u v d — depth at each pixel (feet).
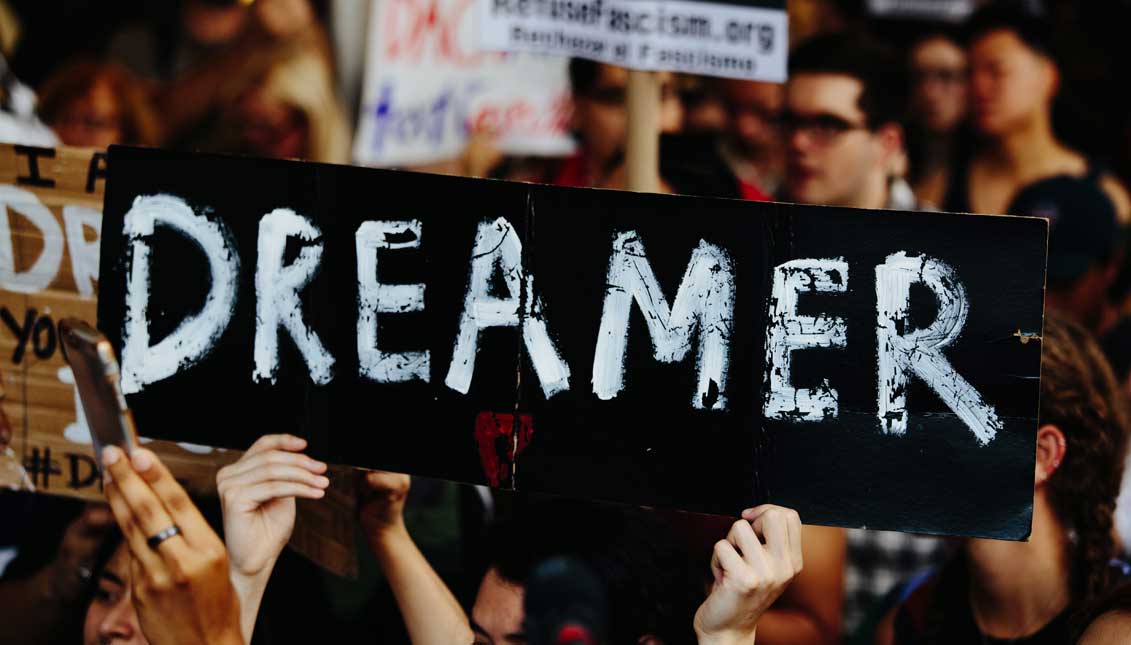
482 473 6.68
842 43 12.68
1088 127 16.52
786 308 6.61
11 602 8.79
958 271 6.55
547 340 6.66
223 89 14.79
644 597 7.09
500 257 6.67
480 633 7.20
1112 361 14.10
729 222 6.62
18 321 7.29
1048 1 17.44
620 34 9.30
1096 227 14.92
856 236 6.58
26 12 16.67
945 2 17.06
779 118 14.38
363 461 6.72
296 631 8.35
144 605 5.52
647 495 6.63
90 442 7.26
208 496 7.57
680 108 12.28
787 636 9.81
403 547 7.47
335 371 6.74
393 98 14.43
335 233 6.74
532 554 7.10
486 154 15.40
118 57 17.21
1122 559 8.84
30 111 13.37
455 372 6.68
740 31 9.45
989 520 6.51
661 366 6.63
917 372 6.56
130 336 6.82
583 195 6.64
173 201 6.79
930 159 16.33
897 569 9.96
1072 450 7.72
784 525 6.26
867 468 6.56
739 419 6.61
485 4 9.26
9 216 7.23
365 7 16.94
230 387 6.78
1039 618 7.81
